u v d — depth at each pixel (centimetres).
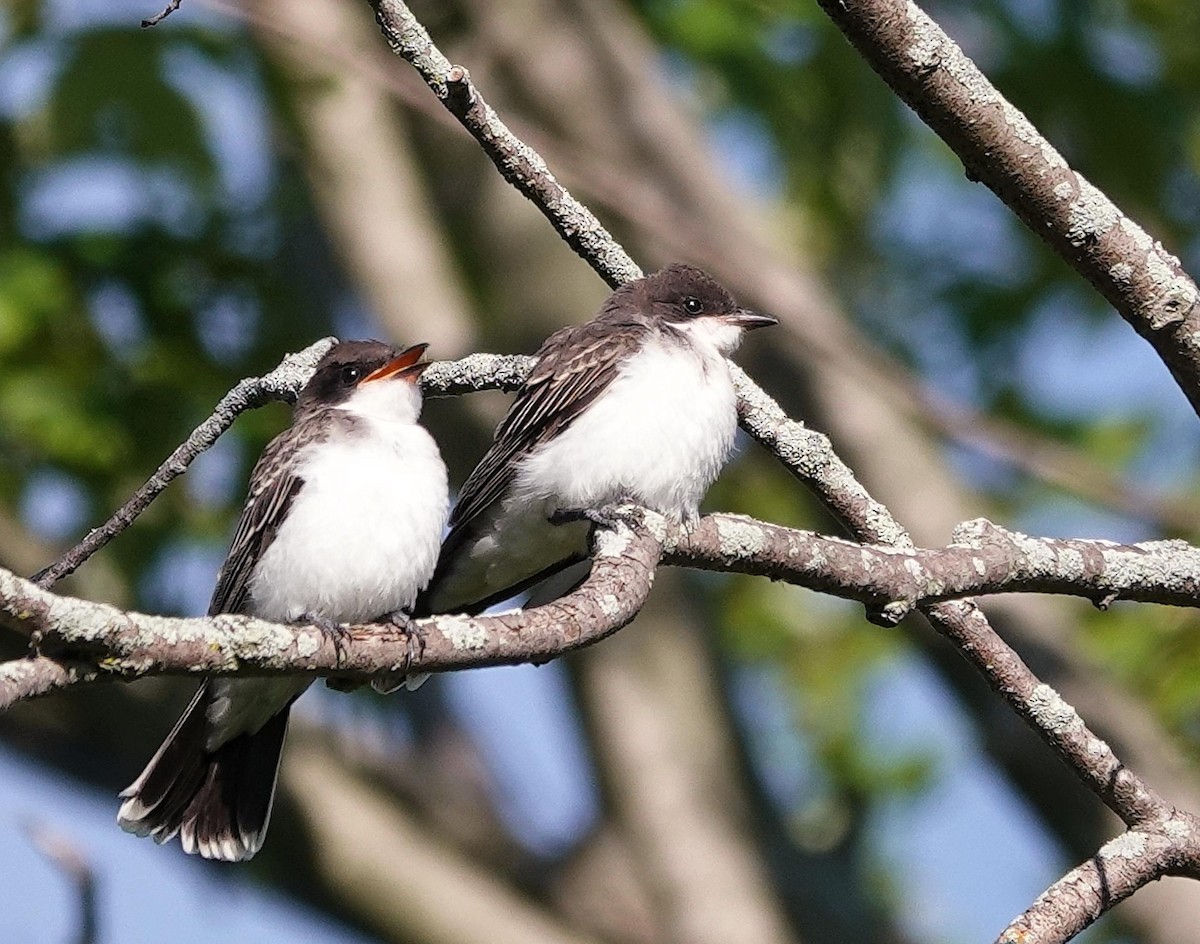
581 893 1647
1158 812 688
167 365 1469
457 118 742
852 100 1655
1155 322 672
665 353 887
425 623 570
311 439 862
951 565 685
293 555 846
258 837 786
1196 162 1667
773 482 1670
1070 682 1321
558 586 933
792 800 1872
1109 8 1677
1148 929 1365
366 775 1666
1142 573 700
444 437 1545
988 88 648
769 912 1619
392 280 1567
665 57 1647
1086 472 1039
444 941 1573
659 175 1422
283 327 1534
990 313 1775
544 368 904
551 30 1469
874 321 1795
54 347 1464
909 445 1376
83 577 1422
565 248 1571
